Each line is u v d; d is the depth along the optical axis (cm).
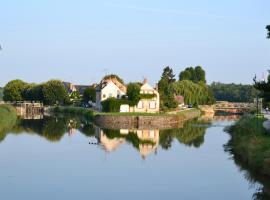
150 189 3800
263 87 5081
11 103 17088
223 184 3956
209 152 5822
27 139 7094
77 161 5081
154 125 10562
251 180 4022
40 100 18250
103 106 12544
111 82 13125
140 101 12475
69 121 11581
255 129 5912
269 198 3462
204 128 9662
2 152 5672
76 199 3469
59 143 6688
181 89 16838
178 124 10919
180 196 3578
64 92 17950
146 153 5734
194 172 4481
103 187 3850
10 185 3881
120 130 9150
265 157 4075
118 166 4812
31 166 4738
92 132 8588
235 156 5219
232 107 17812
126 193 3662
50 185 3897
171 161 5141
